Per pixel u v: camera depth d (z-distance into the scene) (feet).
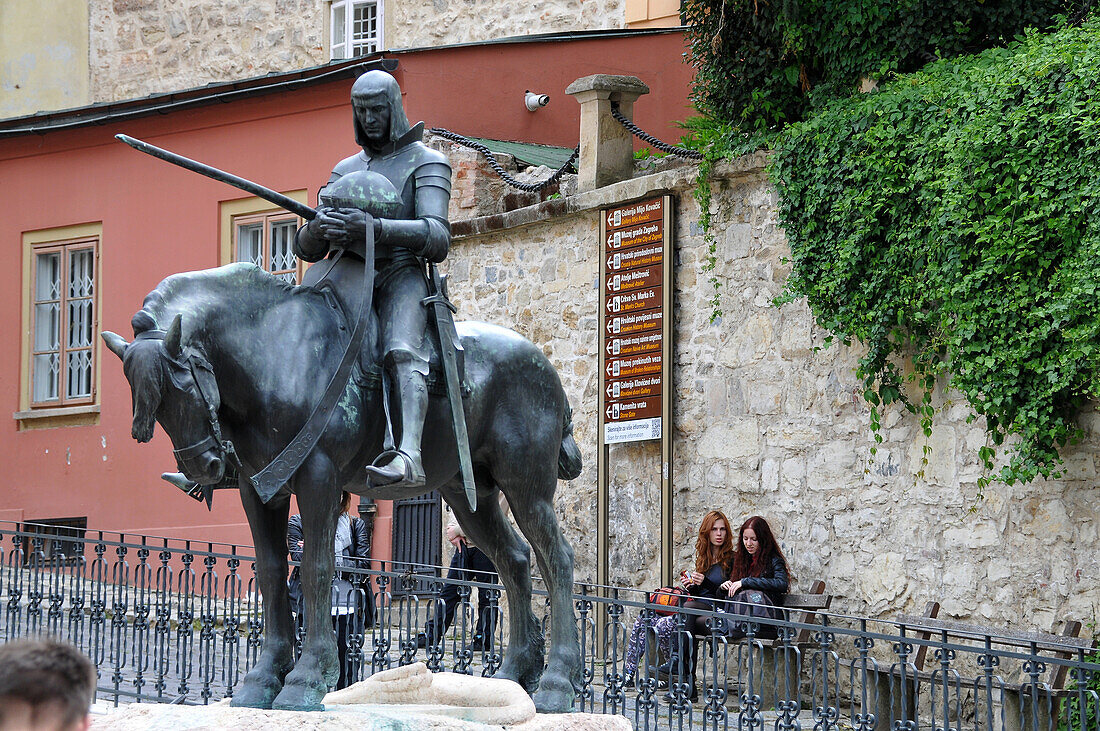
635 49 60.54
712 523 41.11
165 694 35.78
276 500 22.30
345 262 23.54
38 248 65.05
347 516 37.76
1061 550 35.81
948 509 38.65
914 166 38.60
